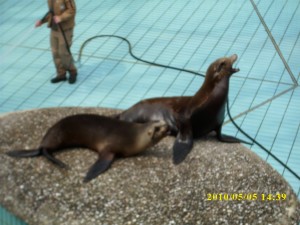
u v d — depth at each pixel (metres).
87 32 11.10
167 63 10.01
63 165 5.45
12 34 11.09
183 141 5.82
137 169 5.47
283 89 9.20
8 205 5.18
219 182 5.43
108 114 6.56
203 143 6.04
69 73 9.41
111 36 10.95
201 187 5.34
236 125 8.25
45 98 9.03
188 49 10.46
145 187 5.27
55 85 9.38
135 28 11.26
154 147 5.84
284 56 10.18
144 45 10.62
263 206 5.27
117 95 9.09
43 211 5.04
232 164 5.68
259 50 10.39
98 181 5.28
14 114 6.48
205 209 5.12
